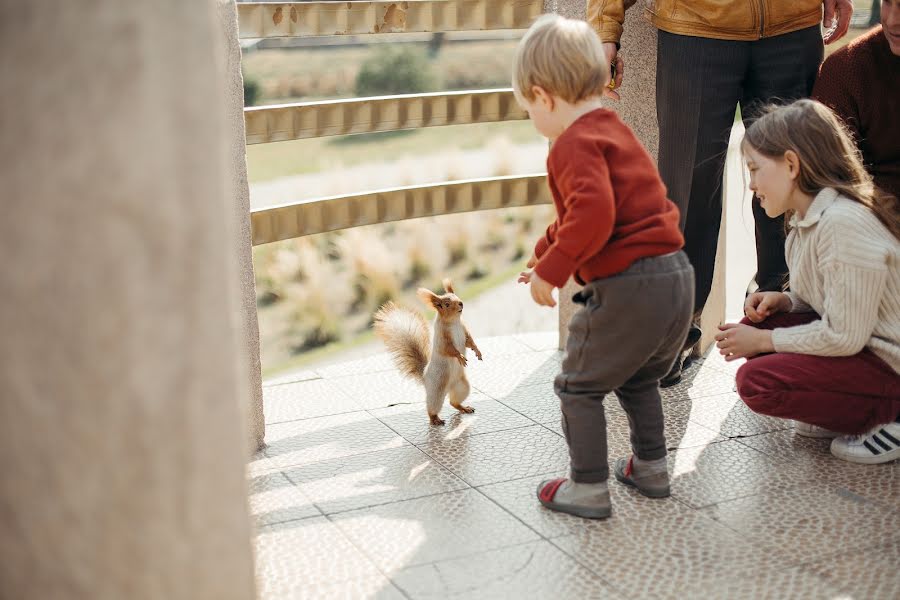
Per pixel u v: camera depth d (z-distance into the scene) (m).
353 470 2.80
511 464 2.81
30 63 1.14
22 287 1.17
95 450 1.21
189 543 1.26
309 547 2.31
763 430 2.99
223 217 1.24
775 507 2.46
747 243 6.31
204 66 1.19
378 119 3.56
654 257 2.23
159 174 1.15
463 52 15.98
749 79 3.26
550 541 2.31
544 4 3.70
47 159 1.15
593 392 2.37
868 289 2.52
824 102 3.12
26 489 1.23
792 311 2.87
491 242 8.62
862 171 2.65
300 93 14.22
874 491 2.53
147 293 1.17
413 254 8.18
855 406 2.67
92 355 1.18
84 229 1.15
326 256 8.11
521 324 6.68
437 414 3.14
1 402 1.21
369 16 3.47
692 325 3.42
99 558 1.24
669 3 3.14
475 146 12.07
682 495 2.55
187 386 1.21
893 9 2.80
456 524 2.42
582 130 2.22
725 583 2.09
